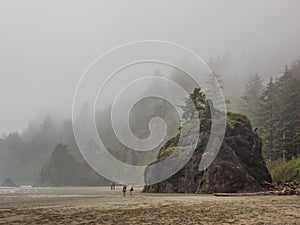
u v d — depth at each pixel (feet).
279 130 227.61
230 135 157.79
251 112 329.52
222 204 80.02
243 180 136.05
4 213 64.64
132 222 51.49
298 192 117.39
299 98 232.94
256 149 160.97
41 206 80.64
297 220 52.60
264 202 84.69
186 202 86.94
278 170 182.70
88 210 69.31
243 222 50.60
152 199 101.19
